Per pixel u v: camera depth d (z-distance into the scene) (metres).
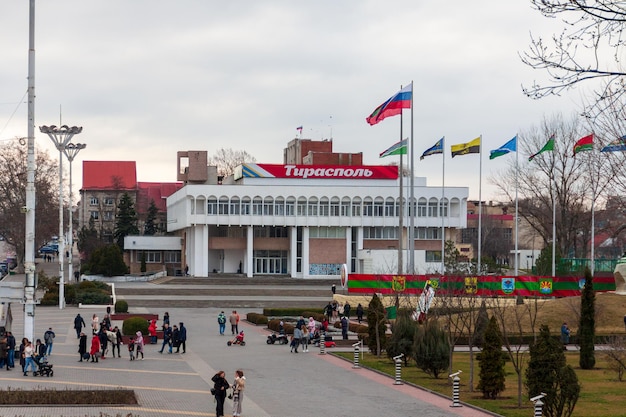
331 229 133.75
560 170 96.31
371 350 57.12
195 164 150.50
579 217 102.62
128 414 32.44
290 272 135.00
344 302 88.06
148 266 148.88
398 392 40.56
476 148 89.38
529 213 114.62
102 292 94.44
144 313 82.62
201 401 37.31
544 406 32.34
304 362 52.19
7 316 49.44
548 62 18.97
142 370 47.47
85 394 37.47
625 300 73.50
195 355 55.50
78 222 186.75
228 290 109.06
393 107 79.75
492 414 34.50
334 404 36.84
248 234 132.12
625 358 45.59
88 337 63.59
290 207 132.12
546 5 17.23
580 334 51.41
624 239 99.06
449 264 86.44
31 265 43.81
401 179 79.81
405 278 77.81
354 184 137.50
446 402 37.78
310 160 145.75
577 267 96.75
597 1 16.78
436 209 133.25
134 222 155.00
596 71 17.61
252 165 135.62
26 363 43.97
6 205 133.00
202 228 131.88
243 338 62.62
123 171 187.12
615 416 34.28
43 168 134.25
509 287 83.12
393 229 134.12
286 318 82.31
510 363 52.69
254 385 42.41
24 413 33.56
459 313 52.66
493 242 161.50
